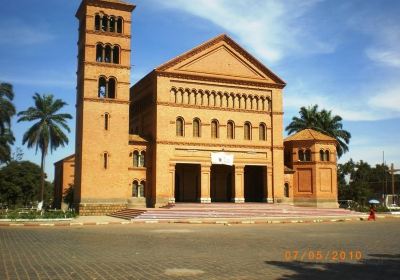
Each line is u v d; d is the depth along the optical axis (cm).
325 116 9031
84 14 5819
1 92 6675
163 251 2067
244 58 6488
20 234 3069
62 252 2022
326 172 6869
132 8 5919
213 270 1533
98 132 5594
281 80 6625
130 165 5872
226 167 6725
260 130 6500
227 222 4416
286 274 1462
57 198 9638
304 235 3038
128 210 5384
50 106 7162
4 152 6912
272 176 6456
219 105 6284
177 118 6050
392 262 1744
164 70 5984
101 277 1402
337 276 1432
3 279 1372
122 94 5756
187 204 5672
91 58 5647
